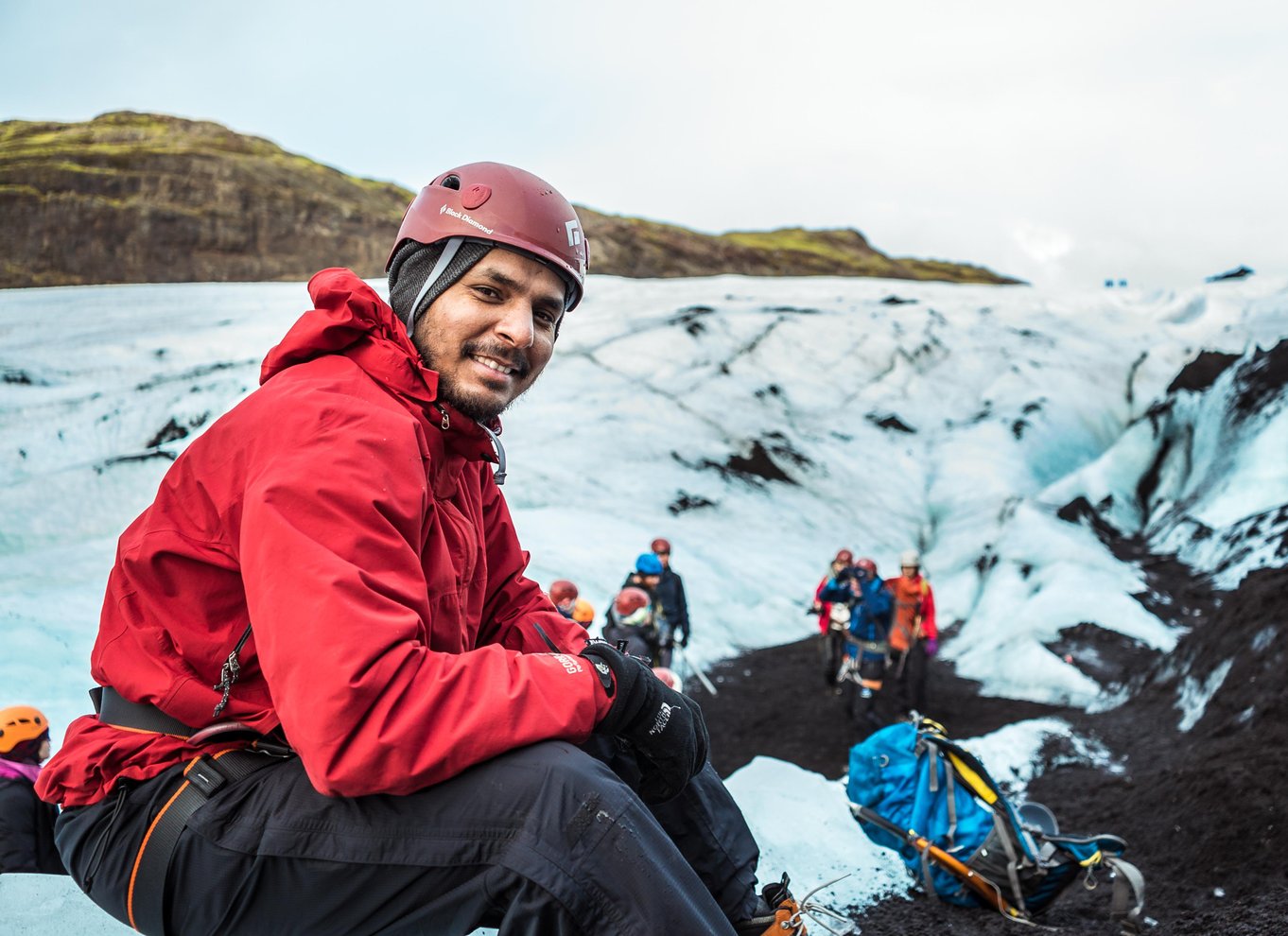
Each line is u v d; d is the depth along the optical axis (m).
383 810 1.22
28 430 17.38
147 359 21.39
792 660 13.44
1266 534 14.32
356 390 1.36
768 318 29.16
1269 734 5.56
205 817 1.28
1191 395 20.84
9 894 2.71
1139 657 11.68
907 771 4.30
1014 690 11.32
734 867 1.60
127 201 57.66
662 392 23.66
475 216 1.42
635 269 71.62
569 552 15.13
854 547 19.28
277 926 1.28
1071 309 33.41
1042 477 22.84
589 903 1.17
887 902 4.31
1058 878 4.16
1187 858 4.71
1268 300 23.69
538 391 22.97
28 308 25.73
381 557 1.21
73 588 10.91
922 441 24.41
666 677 2.94
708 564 16.38
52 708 8.08
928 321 30.89
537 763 1.21
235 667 1.33
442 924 1.23
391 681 1.16
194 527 1.34
